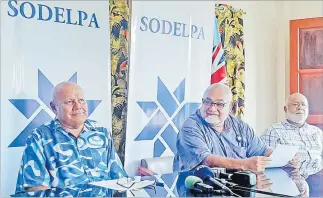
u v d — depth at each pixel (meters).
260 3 3.63
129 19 2.78
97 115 2.58
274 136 3.06
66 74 2.45
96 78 2.57
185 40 2.95
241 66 3.39
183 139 2.79
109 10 2.74
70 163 2.41
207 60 3.07
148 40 2.78
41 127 2.35
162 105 2.84
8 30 2.23
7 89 2.23
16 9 2.26
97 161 2.52
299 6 3.66
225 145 2.79
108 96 2.62
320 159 2.73
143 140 2.76
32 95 2.32
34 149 2.31
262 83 3.67
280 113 3.71
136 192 1.45
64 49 2.44
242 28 3.41
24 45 2.29
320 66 3.39
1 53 2.21
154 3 2.81
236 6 3.46
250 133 2.88
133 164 2.71
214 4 3.11
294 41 3.45
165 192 1.44
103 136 2.58
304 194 1.42
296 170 1.98
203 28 3.05
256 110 3.63
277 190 1.46
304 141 3.03
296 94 3.17
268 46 3.70
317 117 3.33
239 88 3.37
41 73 2.35
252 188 1.47
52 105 2.39
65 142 2.42
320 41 3.38
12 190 2.22
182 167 2.72
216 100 2.89
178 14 2.92
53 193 1.52
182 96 2.93
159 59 2.83
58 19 2.42
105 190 1.50
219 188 1.44
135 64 2.73
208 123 2.85
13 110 2.26
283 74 3.70
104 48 2.61
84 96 2.51
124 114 2.83
